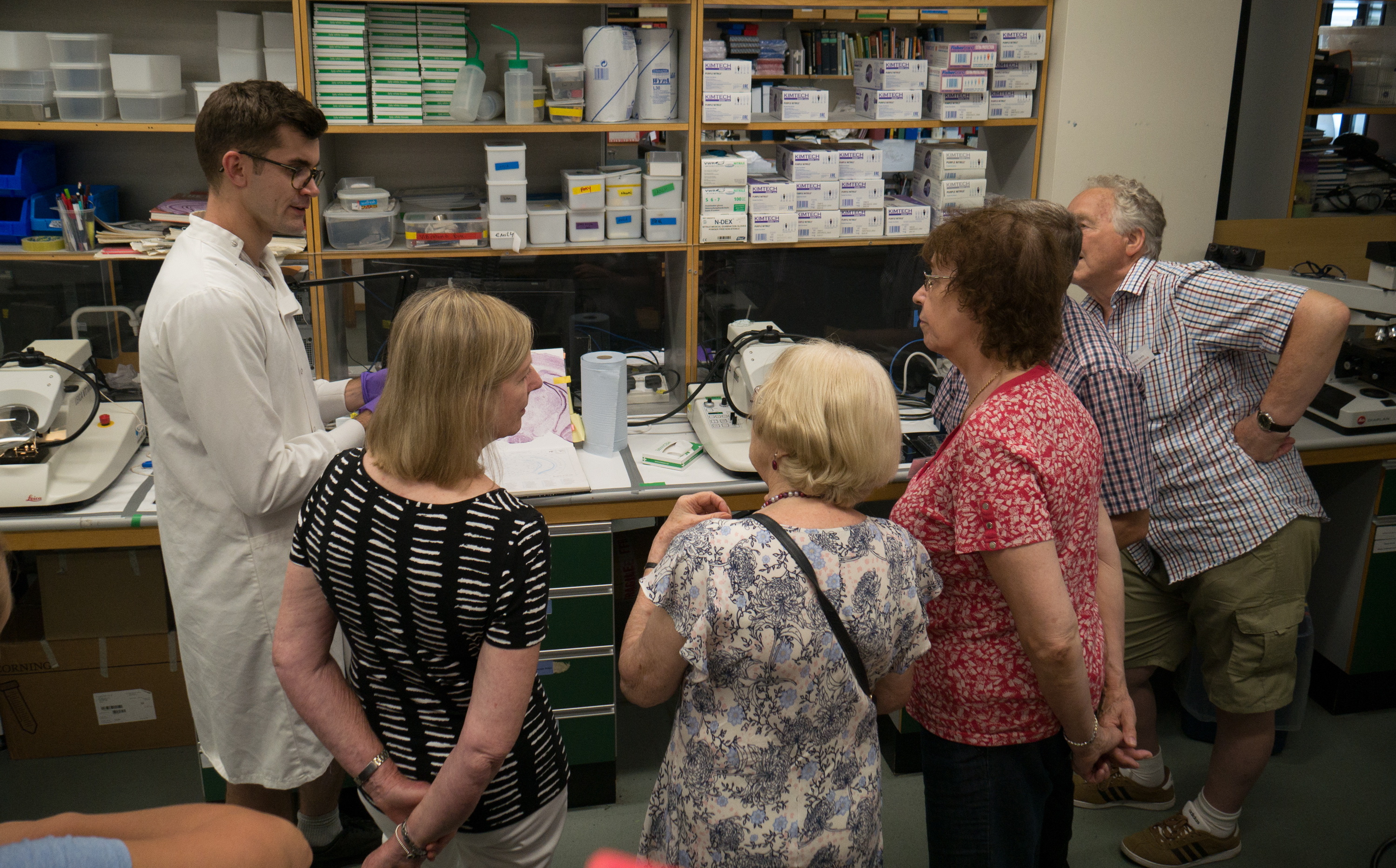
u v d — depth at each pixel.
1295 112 3.15
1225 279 2.06
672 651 1.23
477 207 2.81
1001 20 2.98
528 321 1.31
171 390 1.66
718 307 3.01
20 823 0.70
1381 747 2.68
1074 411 1.40
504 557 1.21
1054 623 1.31
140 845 0.66
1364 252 3.21
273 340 1.73
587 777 2.41
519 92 2.58
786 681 1.19
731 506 2.34
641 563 2.90
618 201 2.71
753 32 3.14
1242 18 3.27
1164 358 2.12
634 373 2.81
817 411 1.21
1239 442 2.14
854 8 2.79
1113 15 2.69
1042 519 1.31
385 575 1.22
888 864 2.25
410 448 1.22
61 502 2.08
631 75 2.61
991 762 1.47
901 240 2.84
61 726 2.55
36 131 2.61
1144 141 2.82
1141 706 2.41
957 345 1.43
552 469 2.29
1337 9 3.33
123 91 2.42
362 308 2.76
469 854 1.43
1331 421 2.57
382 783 1.32
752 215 2.70
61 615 2.45
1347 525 2.71
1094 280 2.14
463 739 1.23
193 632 1.80
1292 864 2.25
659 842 1.34
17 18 2.61
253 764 1.88
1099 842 2.35
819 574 1.18
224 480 1.67
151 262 2.73
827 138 3.05
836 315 3.10
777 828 1.22
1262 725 2.19
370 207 2.61
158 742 2.61
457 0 2.52
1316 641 2.86
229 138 1.64
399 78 2.52
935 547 1.43
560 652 2.29
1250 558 2.13
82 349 2.33
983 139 3.19
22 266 2.67
